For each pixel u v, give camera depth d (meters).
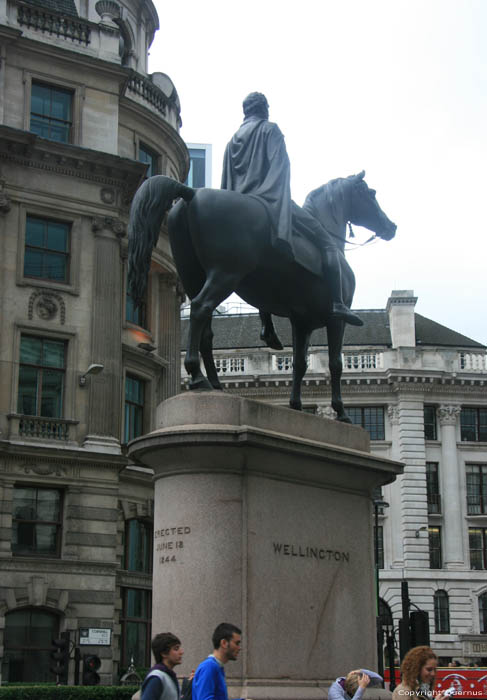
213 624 7.56
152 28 41.78
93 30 35.41
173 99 39.69
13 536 30.52
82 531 31.25
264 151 9.09
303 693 7.64
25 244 32.75
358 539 8.81
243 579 7.69
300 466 8.31
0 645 28.92
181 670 7.54
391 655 22.72
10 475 30.47
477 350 58.66
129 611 33.34
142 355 35.47
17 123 33.19
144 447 8.03
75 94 34.66
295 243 9.02
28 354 32.12
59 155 33.09
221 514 7.82
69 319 32.84
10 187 32.38
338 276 9.24
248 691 7.33
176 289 38.41
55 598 30.17
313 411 55.94
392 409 57.19
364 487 8.97
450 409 57.59
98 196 33.97
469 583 54.66
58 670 26.31
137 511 33.84
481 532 56.41
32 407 31.86
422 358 58.12
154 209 8.30
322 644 8.15
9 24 33.53
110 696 21.58
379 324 62.56
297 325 9.62
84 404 32.44
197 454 7.88
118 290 33.94
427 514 55.69
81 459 31.47
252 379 56.50
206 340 8.91
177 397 8.25
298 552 8.19
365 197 10.34
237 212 8.50
